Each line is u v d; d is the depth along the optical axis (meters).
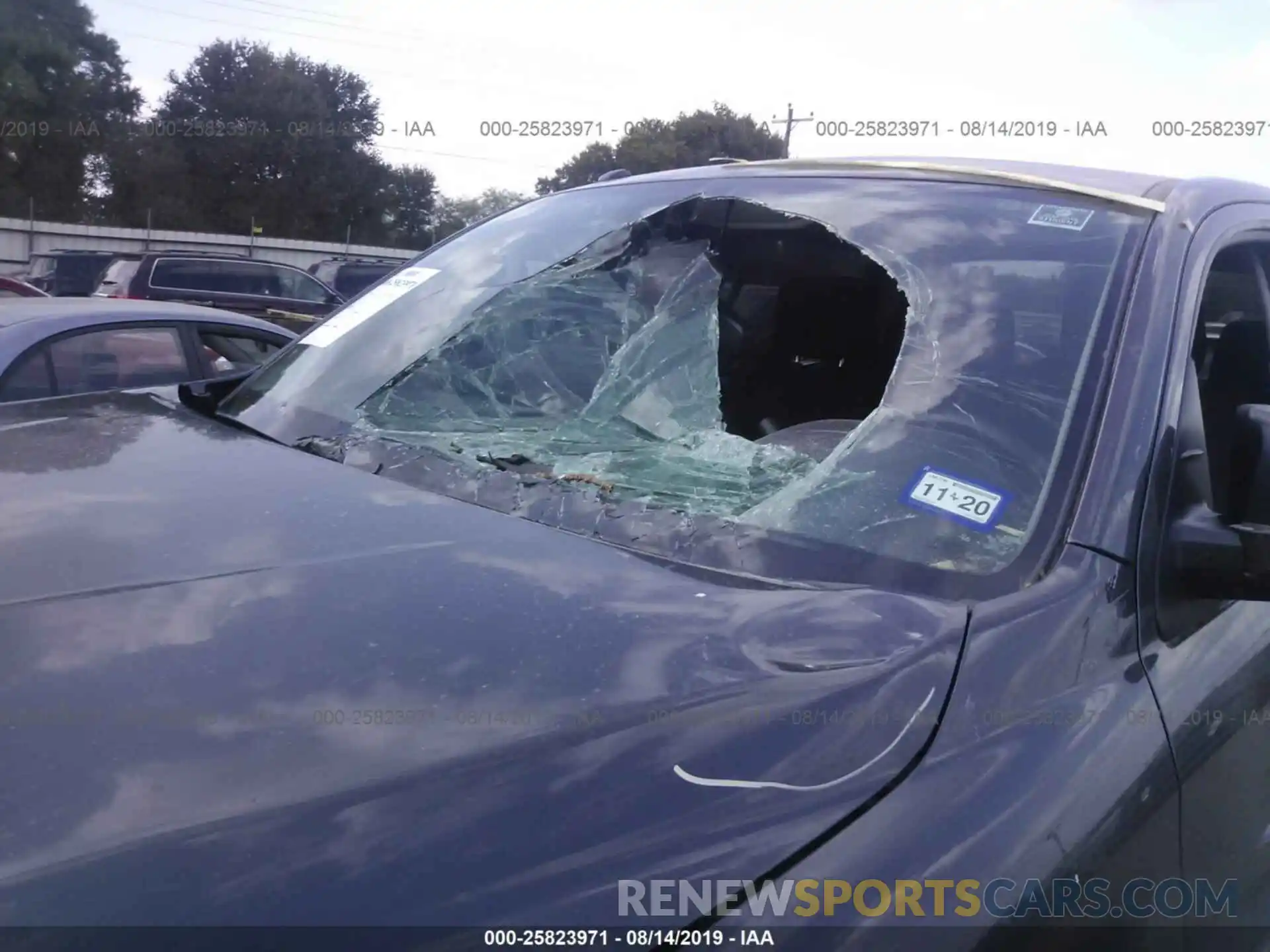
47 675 1.33
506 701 1.33
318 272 22.48
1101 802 1.46
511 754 1.24
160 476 2.01
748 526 1.82
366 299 2.92
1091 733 1.50
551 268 2.79
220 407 2.62
